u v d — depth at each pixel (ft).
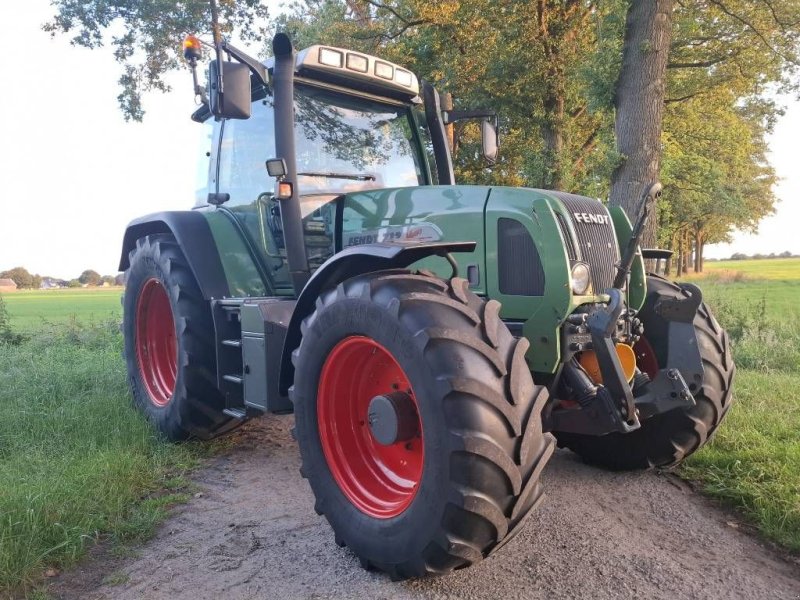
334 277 9.98
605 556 9.11
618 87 31.65
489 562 8.88
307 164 13.19
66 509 10.00
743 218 81.71
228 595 8.21
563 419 10.26
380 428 8.66
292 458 14.03
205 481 12.62
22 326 42.29
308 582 8.46
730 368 12.31
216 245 14.14
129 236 17.76
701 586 8.35
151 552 9.52
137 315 16.49
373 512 8.68
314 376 9.34
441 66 46.80
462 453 7.30
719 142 61.41
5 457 13.00
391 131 14.62
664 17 30.19
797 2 39.63
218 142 15.52
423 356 7.67
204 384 14.02
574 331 10.21
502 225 10.64
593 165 41.09
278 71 12.55
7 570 8.41
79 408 16.20
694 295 11.34
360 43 50.96
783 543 9.61
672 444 12.01
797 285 85.51
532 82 44.52
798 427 14.56
